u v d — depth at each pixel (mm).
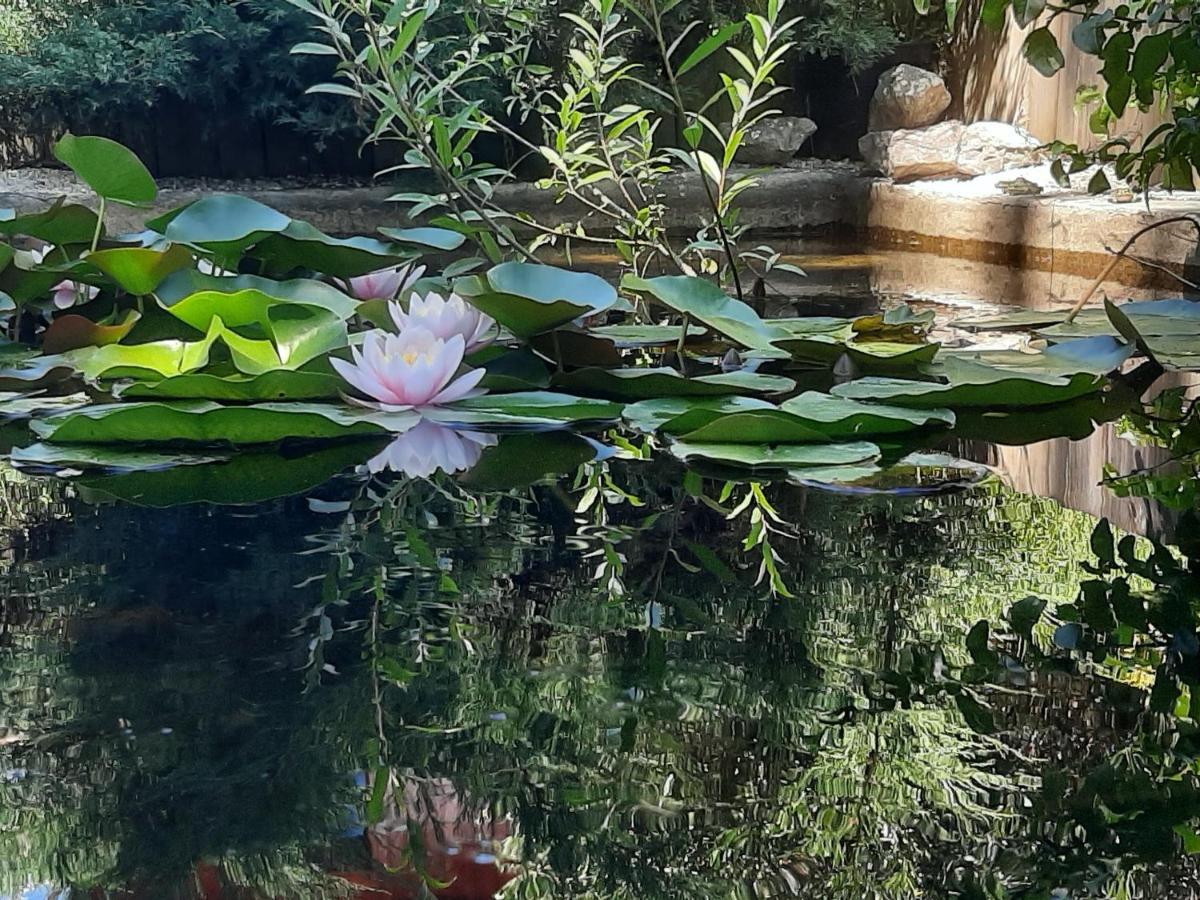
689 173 5426
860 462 1299
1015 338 2209
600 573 913
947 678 696
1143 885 461
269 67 5977
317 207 5418
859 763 577
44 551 971
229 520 1071
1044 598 843
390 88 2072
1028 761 587
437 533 1026
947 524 1059
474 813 528
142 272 1709
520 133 5930
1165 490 1178
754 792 550
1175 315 2348
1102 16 2250
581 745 591
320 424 1358
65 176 5805
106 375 1505
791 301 2938
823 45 6016
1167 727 620
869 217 5355
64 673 704
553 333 1664
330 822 512
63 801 536
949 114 6066
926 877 467
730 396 1582
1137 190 2738
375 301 1669
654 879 465
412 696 667
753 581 886
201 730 620
